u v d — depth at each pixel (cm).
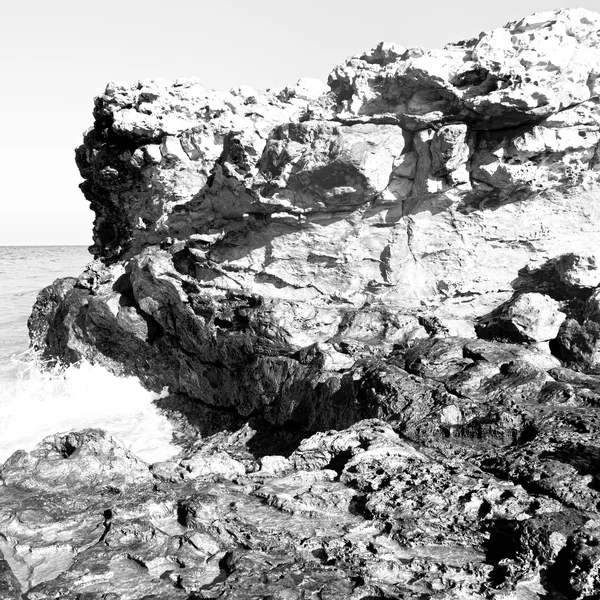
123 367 2025
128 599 612
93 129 2117
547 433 926
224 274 1622
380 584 605
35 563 684
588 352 1264
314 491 786
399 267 1514
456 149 1359
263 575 622
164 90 1931
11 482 843
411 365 1224
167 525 745
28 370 2258
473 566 632
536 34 1352
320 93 1947
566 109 1382
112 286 2062
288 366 1443
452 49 1473
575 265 1380
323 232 1502
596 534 637
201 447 1515
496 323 1370
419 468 828
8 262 10594
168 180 1892
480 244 1511
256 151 1498
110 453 886
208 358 1712
